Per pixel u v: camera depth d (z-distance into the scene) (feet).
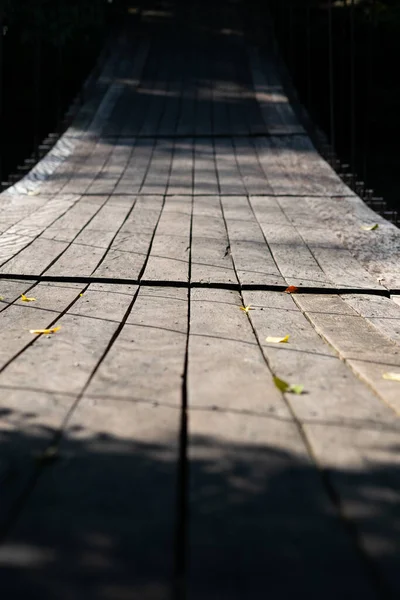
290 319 16.46
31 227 25.05
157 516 7.18
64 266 20.26
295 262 21.80
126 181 33.88
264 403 10.75
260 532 6.95
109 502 7.49
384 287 19.72
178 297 17.93
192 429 9.61
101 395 10.85
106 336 14.23
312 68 63.77
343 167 39.86
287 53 65.82
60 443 9.05
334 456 8.91
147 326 15.10
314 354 13.74
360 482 8.16
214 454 8.81
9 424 9.64
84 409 10.25
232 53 67.77
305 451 9.03
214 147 41.83
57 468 8.32
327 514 7.36
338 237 25.16
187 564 6.33
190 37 73.00
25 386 11.16
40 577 6.05
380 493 7.89
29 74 61.26
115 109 50.88
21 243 22.81
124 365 12.39
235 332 14.98
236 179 34.53
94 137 43.86
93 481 7.99
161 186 32.86
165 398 10.81
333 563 6.40
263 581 6.08
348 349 14.08
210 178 34.68
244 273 20.29
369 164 52.60
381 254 23.22
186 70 62.44
